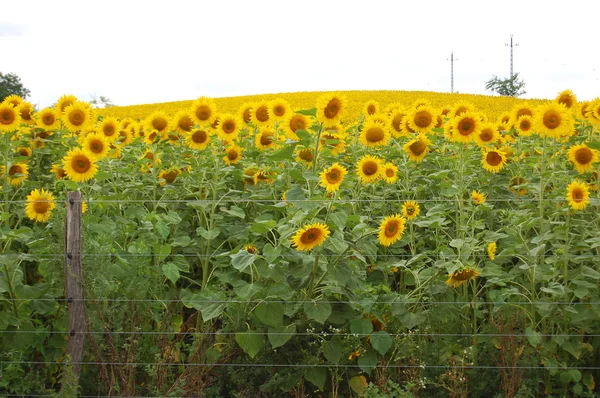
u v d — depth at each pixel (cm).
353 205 563
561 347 466
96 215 527
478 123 531
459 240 462
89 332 431
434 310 463
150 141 613
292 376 434
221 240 566
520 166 634
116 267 457
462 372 434
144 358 462
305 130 449
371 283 476
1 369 442
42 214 497
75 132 721
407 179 572
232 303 447
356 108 2667
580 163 521
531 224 471
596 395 450
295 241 409
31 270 555
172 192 594
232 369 446
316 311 423
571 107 623
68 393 411
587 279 487
